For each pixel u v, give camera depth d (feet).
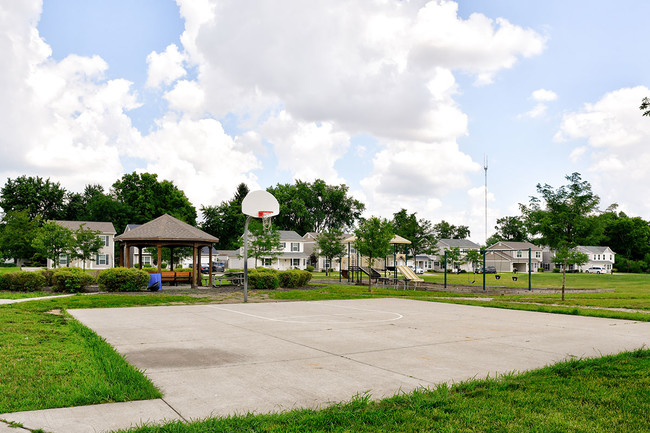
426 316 44.34
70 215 309.42
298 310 49.24
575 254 63.36
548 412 15.75
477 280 151.84
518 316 45.11
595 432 13.99
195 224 285.23
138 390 17.58
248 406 16.28
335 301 61.98
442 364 23.09
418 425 14.40
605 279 159.22
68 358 22.77
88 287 80.89
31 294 64.95
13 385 17.95
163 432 13.46
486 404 16.40
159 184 273.13
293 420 14.57
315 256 274.77
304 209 337.93
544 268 330.13
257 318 41.57
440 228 388.37
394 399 16.80
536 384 19.04
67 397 16.58
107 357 22.86
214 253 269.85
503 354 25.76
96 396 16.71
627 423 14.78
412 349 26.96
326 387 18.75
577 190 62.90
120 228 265.34
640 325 38.99
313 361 23.50
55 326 33.81
